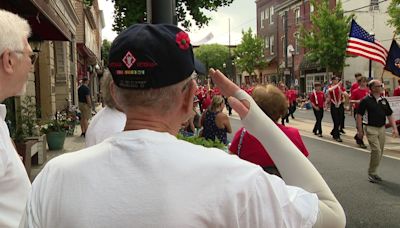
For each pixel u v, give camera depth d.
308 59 35.84
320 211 1.39
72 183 1.25
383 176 8.64
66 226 1.21
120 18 12.47
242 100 1.62
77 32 29.16
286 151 1.53
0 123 2.06
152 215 1.18
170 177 1.21
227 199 1.21
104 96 3.01
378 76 31.50
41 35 8.80
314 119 23.25
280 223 1.27
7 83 2.10
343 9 34.16
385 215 6.11
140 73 1.26
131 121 1.35
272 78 49.50
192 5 12.66
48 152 11.01
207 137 7.24
